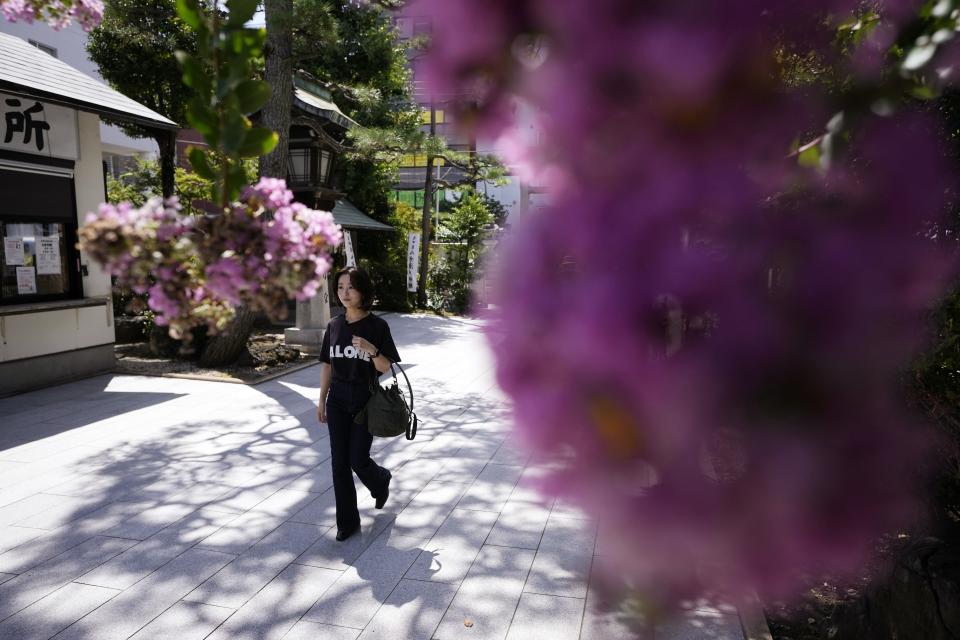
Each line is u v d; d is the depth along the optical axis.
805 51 0.35
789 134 0.32
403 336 12.94
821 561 0.33
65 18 1.67
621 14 0.30
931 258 0.32
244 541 3.70
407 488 4.49
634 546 0.34
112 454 5.24
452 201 28.91
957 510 1.95
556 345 0.31
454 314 16.67
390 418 3.64
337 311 15.65
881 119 0.35
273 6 7.45
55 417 6.42
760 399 0.31
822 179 0.32
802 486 0.32
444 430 5.91
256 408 6.86
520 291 0.32
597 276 0.31
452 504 4.21
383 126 15.14
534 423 0.32
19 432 5.88
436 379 8.35
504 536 3.74
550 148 0.31
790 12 0.33
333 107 11.05
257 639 2.80
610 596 0.36
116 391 7.62
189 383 8.10
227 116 0.72
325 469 4.93
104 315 8.63
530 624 2.90
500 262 0.32
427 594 3.14
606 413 0.31
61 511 4.11
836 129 0.33
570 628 2.87
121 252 0.74
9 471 4.84
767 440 0.31
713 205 0.30
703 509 0.32
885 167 0.33
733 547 0.33
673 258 0.30
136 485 4.56
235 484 4.60
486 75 0.31
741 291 0.30
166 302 0.76
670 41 0.29
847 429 0.31
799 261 0.31
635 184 0.30
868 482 0.32
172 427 6.08
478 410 6.63
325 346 3.86
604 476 0.32
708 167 0.30
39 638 2.80
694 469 0.32
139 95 13.39
